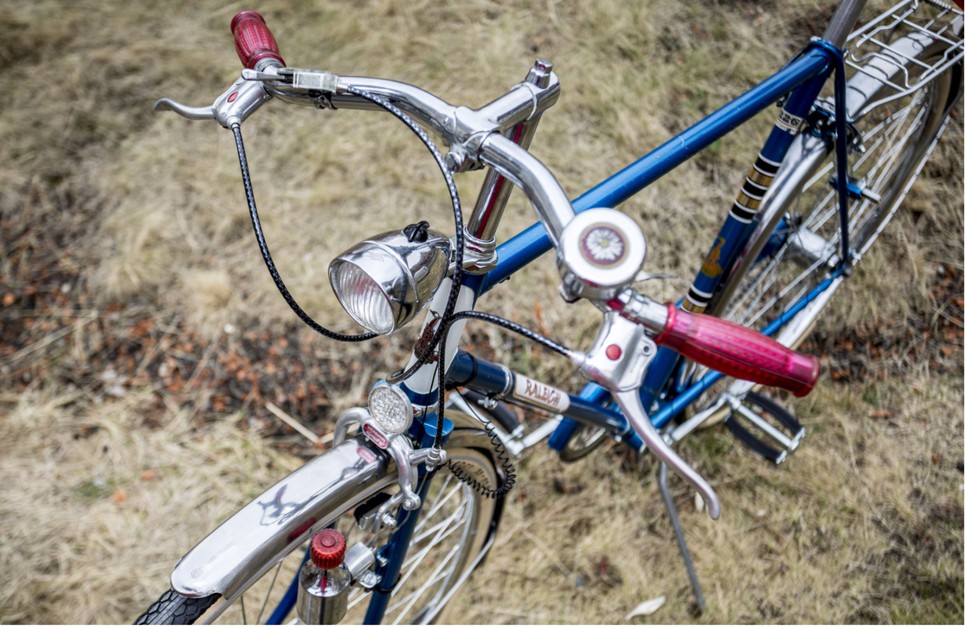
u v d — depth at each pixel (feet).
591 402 5.76
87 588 6.40
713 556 6.93
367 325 3.51
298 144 9.08
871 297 8.30
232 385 7.61
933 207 8.82
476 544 5.96
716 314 6.13
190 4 10.35
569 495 7.21
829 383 7.98
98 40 9.93
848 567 6.92
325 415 7.48
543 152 9.07
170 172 8.90
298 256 8.34
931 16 9.04
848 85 5.79
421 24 10.12
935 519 7.19
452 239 3.89
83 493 6.90
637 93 9.49
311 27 10.00
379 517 4.07
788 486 7.34
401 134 9.21
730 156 9.06
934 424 7.75
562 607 6.64
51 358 7.68
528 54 9.84
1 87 9.47
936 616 6.69
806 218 7.70
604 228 2.73
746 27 9.98
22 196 8.71
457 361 4.32
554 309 8.12
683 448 7.52
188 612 3.67
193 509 6.86
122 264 8.13
